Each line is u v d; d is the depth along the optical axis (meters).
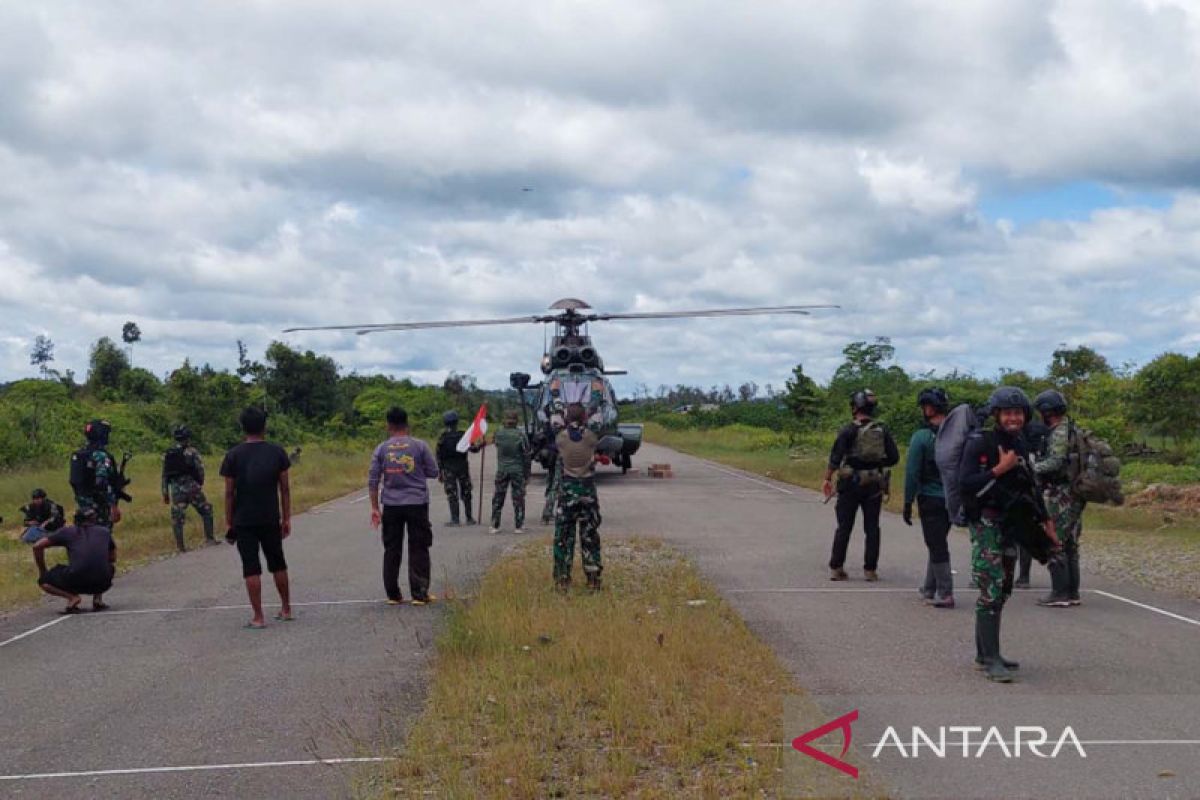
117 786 5.92
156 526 18.11
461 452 17.55
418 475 10.88
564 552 10.92
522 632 8.73
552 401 25.77
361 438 49.25
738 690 7.27
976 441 7.59
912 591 11.02
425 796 5.59
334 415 51.81
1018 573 11.38
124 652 9.07
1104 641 8.72
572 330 27.70
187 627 10.00
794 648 8.52
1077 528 10.13
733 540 14.95
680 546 14.30
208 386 41.47
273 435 44.38
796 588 11.19
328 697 7.54
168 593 11.88
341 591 11.71
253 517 9.91
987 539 7.60
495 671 7.73
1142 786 5.57
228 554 14.92
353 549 15.04
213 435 39.88
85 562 10.77
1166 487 18.61
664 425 70.88
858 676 7.69
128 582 12.73
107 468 13.38
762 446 43.34
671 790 5.58
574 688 7.27
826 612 9.93
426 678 7.98
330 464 31.36
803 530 16.16
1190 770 5.78
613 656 7.87
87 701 7.59
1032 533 7.57
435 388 69.44
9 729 6.98
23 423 33.12
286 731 6.80
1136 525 16.11
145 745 6.60
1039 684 7.45
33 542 10.80
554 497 17.67
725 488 24.88
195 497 15.70
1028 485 7.56
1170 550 13.50
